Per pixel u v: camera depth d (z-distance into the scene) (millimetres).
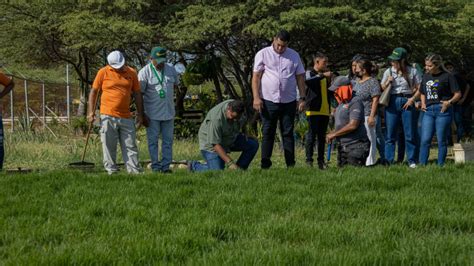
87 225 5355
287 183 7438
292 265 4137
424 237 4949
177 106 23000
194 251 4570
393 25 19469
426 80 9797
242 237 5043
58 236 5035
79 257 4281
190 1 21016
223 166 9312
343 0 19656
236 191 6875
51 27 21891
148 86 9992
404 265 4129
